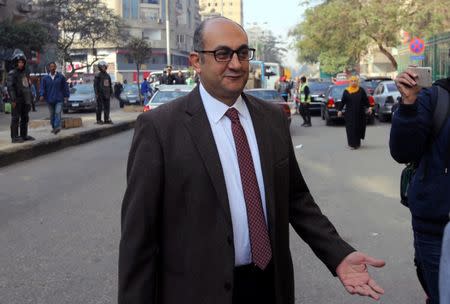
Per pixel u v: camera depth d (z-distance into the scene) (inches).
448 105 109.4
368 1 1508.4
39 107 1647.4
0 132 706.8
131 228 88.1
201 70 93.0
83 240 250.7
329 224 102.0
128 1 3772.1
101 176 423.5
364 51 1680.6
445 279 82.1
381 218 281.0
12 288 193.9
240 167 90.4
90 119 943.7
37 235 260.2
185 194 88.4
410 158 113.5
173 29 4165.8
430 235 112.7
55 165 485.7
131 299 86.4
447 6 1359.5
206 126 89.9
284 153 95.7
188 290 87.0
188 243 87.6
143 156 89.3
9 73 547.2
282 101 730.8
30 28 1636.3
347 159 496.1
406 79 108.5
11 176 428.5
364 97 563.5
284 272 93.0
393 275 200.8
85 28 2209.6
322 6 1648.6
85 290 191.0
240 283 89.9
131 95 1519.4
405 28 1418.6
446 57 922.1
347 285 93.0
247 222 89.5
